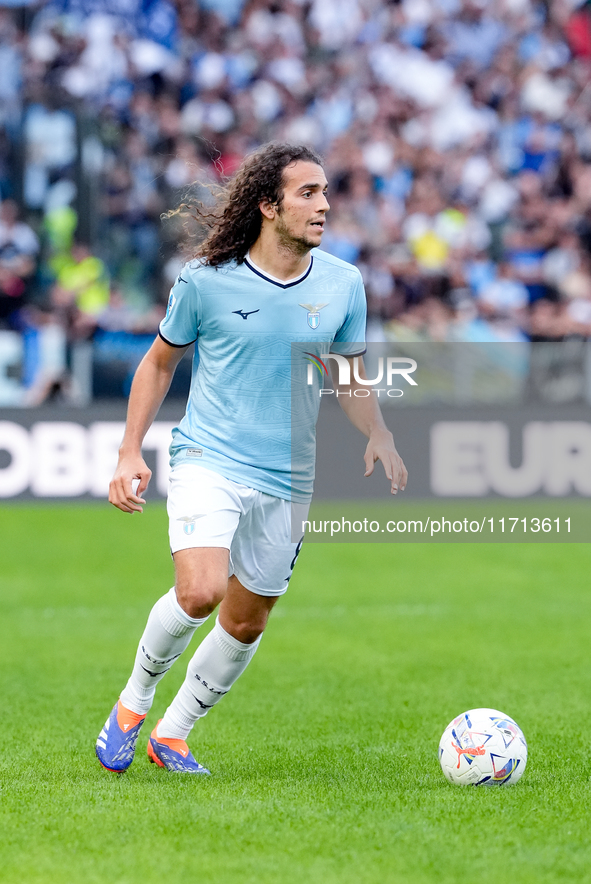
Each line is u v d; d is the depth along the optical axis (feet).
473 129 222.48
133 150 199.31
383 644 90.79
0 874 37.29
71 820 43.06
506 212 215.92
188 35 218.59
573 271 212.43
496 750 48.75
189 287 49.47
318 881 36.58
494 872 37.35
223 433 50.01
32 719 65.00
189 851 39.50
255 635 51.75
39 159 188.96
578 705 69.10
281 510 50.55
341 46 227.40
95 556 134.62
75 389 168.86
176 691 74.95
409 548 145.18
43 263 189.26
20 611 105.19
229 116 214.28
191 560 48.01
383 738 60.70
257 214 49.01
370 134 217.77
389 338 195.52
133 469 49.70
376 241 206.39
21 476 162.71
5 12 209.15
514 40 230.68
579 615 103.55
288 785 49.06
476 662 83.61
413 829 41.86
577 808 44.98
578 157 221.46
